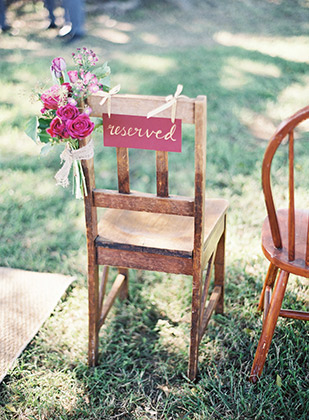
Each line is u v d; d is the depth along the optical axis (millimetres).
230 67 5941
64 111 1756
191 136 4371
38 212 3404
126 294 2689
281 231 2109
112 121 1822
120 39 7230
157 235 2148
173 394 2154
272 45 6953
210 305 2383
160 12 8461
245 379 2164
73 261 2977
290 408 2016
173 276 2852
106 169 3904
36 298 2689
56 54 6590
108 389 2184
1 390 2188
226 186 3645
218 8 8719
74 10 7113
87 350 2396
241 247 3004
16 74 5816
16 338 2432
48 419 2059
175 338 2459
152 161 4043
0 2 7656
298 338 2305
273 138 1690
